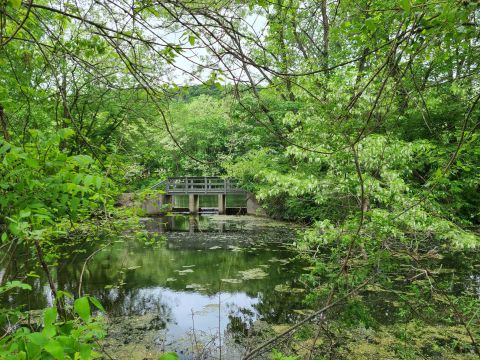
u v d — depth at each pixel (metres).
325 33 9.20
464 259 8.02
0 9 1.65
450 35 1.80
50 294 6.30
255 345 4.70
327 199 6.68
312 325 3.82
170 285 7.42
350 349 4.19
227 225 15.97
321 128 2.38
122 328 5.33
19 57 2.74
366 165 5.32
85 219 3.07
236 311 6.00
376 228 3.25
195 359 4.33
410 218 4.08
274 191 8.84
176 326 5.41
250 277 7.89
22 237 1.53
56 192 1.73
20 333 0.98
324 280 5.93
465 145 2.06
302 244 5.07
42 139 1.83
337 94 4.89
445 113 7.57
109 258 9.71
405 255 3.52
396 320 4.84
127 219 3.45
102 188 2.47
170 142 20.70
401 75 1.88
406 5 1.48
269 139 12.91
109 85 2.25
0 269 4.80
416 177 7.77
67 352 0.99
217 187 21.45
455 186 5.85
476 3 1.40
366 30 2.60
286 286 7.20
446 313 3.63
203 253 10.41
